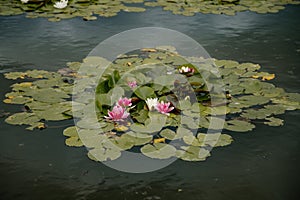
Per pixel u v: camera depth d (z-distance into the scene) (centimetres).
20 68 491
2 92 459
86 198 389
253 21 588
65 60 504
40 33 554
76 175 400
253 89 464
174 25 576
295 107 446
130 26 572
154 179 398
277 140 422
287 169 405
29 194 390
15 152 412
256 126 432
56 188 393
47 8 625
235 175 401
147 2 668
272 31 563
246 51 522
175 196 390
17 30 560
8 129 427
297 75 484
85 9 620
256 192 393
